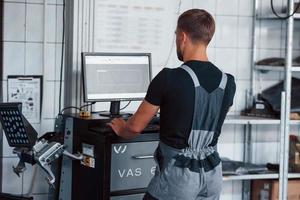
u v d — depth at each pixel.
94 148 2.88
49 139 3.10
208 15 2.45
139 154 2.93
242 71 3.98
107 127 2.86
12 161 3.55
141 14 3.68
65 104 3.58
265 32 4.00
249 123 3.70
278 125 4.11
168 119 2.38
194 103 2.36
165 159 2.41
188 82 2.35
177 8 3.77
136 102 3.68
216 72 2.43
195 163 2.39
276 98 3.88
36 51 3.54
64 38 3.58
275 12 3.84
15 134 2.71
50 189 3.38
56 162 3.13
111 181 2.86
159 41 3.74
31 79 3.54
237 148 4.05
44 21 3.53
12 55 3.49
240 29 3.96
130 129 2.48
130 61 3.28
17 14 3.49
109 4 3.58
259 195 3.90
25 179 3.59
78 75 3.51
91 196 2.92
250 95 3.99
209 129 2.43
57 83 3.60
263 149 4.09
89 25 3.53
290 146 3.86
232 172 3.71
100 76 3.18
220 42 3.92
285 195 3.74
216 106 2.42
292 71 3.84
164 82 2.36
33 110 3.55
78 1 3.49
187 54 2.45
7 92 3.50
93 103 3.34
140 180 2.95
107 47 3.60
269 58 3.97
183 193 2.38
